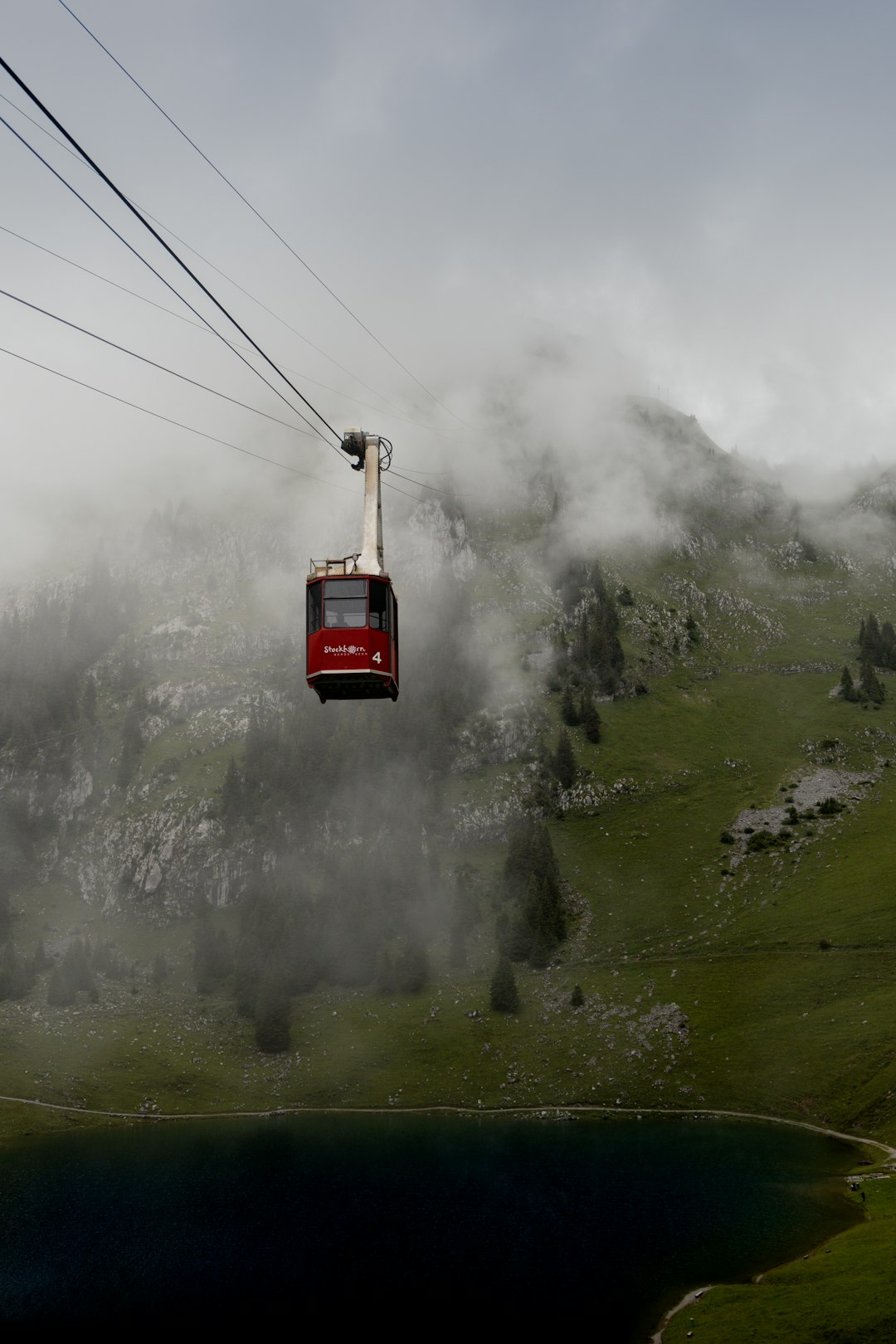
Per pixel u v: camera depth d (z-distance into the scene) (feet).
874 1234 306.76
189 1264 333.01
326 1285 308.81
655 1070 589.32
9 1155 516.32
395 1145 507.30
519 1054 638.12
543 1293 291.38
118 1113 600.80
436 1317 276.62
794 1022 598.34
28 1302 301.63
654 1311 270.87
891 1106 503.20
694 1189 400.88
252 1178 449.06
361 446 157.79
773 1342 226.99
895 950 640.58
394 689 153.28
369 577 150.20
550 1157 469.57
